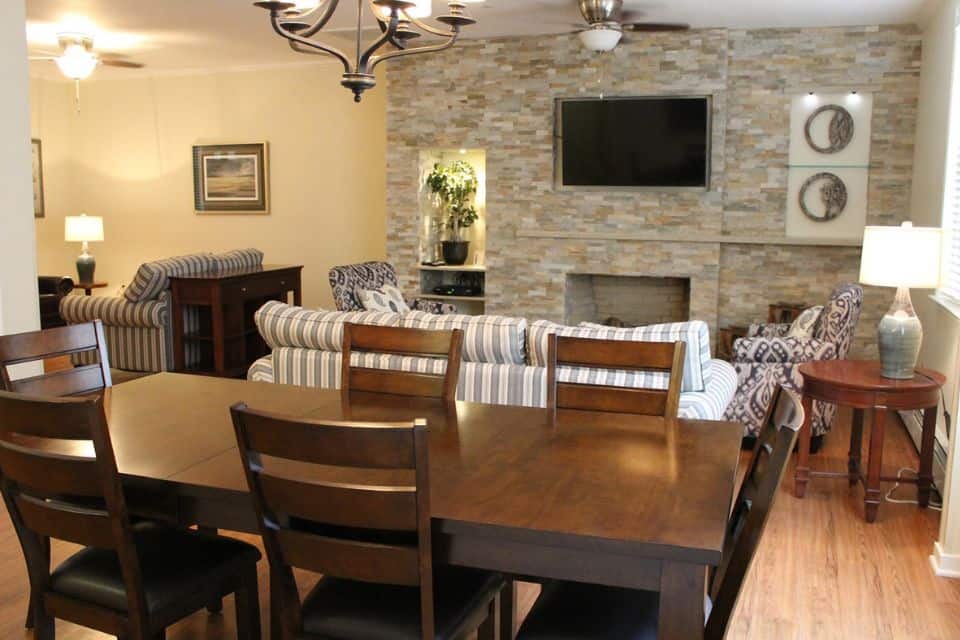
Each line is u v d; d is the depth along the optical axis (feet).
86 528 6.41
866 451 15.97
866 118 21.04
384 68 26.18
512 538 5.41
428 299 24.73
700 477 6.42
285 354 12.97
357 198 27.04
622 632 6.07
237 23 20.65
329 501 5.62
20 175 14.06
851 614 9.66
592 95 22.26
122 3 18.44
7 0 13.62
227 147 28.14
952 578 10.59
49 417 6.10
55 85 29.32
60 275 29.86
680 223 22.25
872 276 12.54
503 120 23.12
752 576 10.62
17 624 9.09
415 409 8.58
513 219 23.44
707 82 21.44
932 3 17.93
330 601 6.37
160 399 8.84
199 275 21.94
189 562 7.06
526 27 21.24
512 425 7.97
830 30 20.88
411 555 5.61
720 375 13.00
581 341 8.88
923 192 19.19
